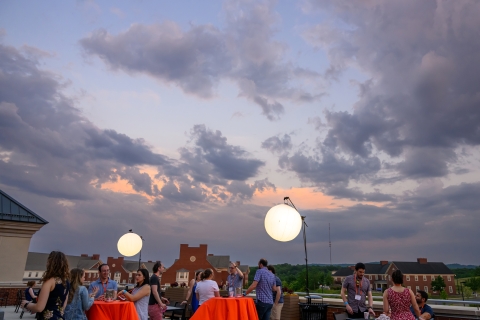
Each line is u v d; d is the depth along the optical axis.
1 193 16.39
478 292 68.00
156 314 7.93
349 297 7.84
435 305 8.80
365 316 7.07
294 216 9.60
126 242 13.82
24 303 4.67
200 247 60.69
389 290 6.04
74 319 5.32
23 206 16.58
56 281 4.70
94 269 66.94
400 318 5.82
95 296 6.95
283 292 10.98
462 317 8.28
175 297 14.53
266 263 8.94
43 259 70.31
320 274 63.50
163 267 8.58
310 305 10.25
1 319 7.80
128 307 6.00
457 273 77.12
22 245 16.05
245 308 6.80
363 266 7.86
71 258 69.56
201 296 8.20
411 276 74.25
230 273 10.09
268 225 9.69
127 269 69.31
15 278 15.59
